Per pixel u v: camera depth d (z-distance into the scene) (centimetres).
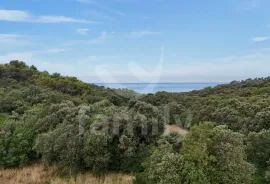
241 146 820
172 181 711
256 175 907
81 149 1104
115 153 1107
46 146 1143
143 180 849
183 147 805
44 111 1469
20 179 1040
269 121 1341
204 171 727
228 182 727
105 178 1005
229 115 1762
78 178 1016
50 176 1077
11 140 1249
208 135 779
